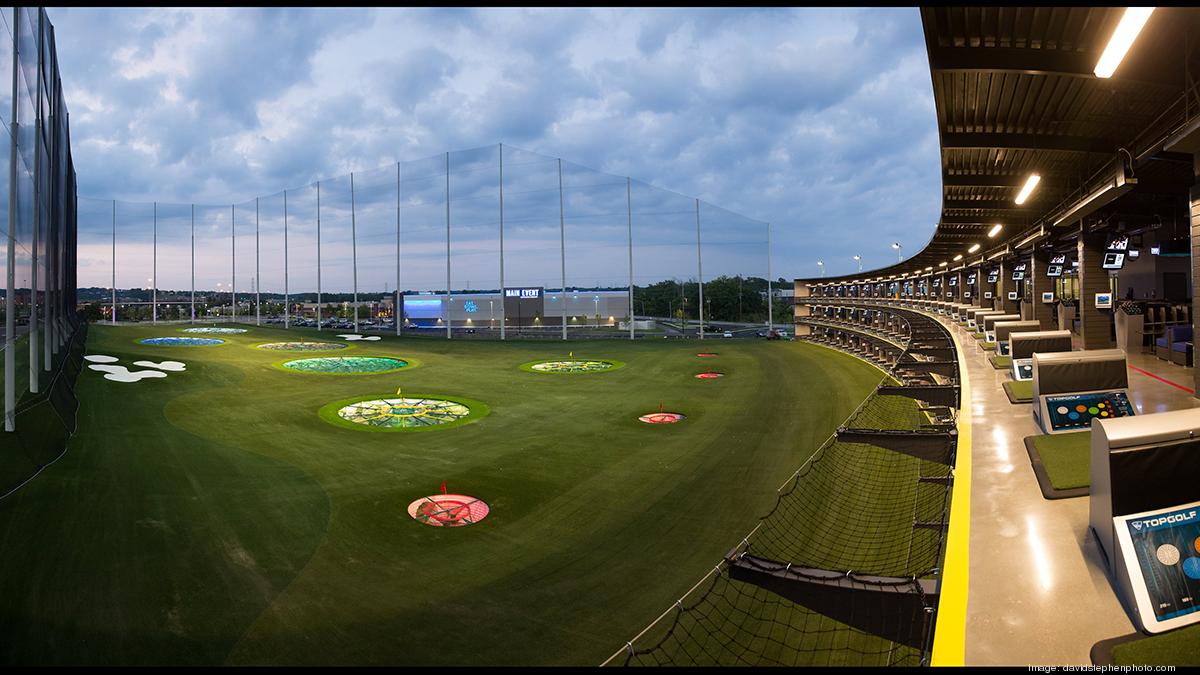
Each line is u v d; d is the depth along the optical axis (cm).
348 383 3397
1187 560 490
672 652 884
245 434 2211
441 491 1644
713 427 2398
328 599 1062
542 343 5681
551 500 1582
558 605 1044
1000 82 1405
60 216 3189
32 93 1833
